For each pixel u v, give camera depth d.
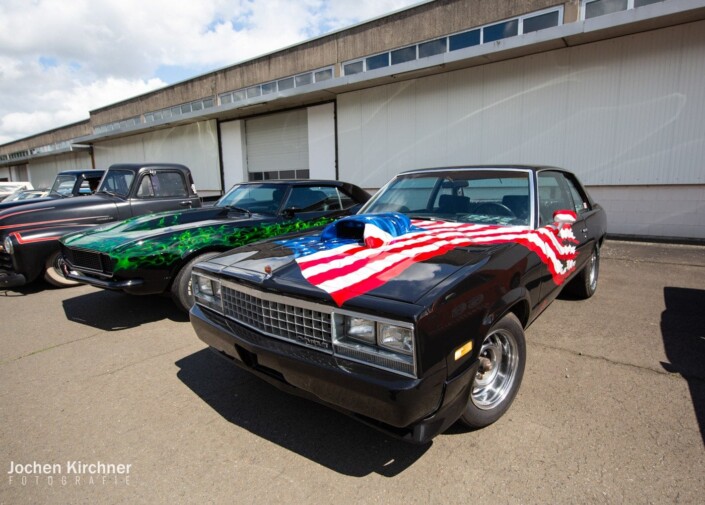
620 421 2.38
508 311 2.40
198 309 2.78
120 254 3.78
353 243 2.71
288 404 2.71
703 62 6.98
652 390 2.70
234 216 4.91
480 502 1.84
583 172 8.32
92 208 5.97
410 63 9.45
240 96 17.56
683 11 6.47
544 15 9.83
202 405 2.71
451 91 9.72
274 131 14.45
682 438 2.21
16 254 5.31
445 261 2.26
